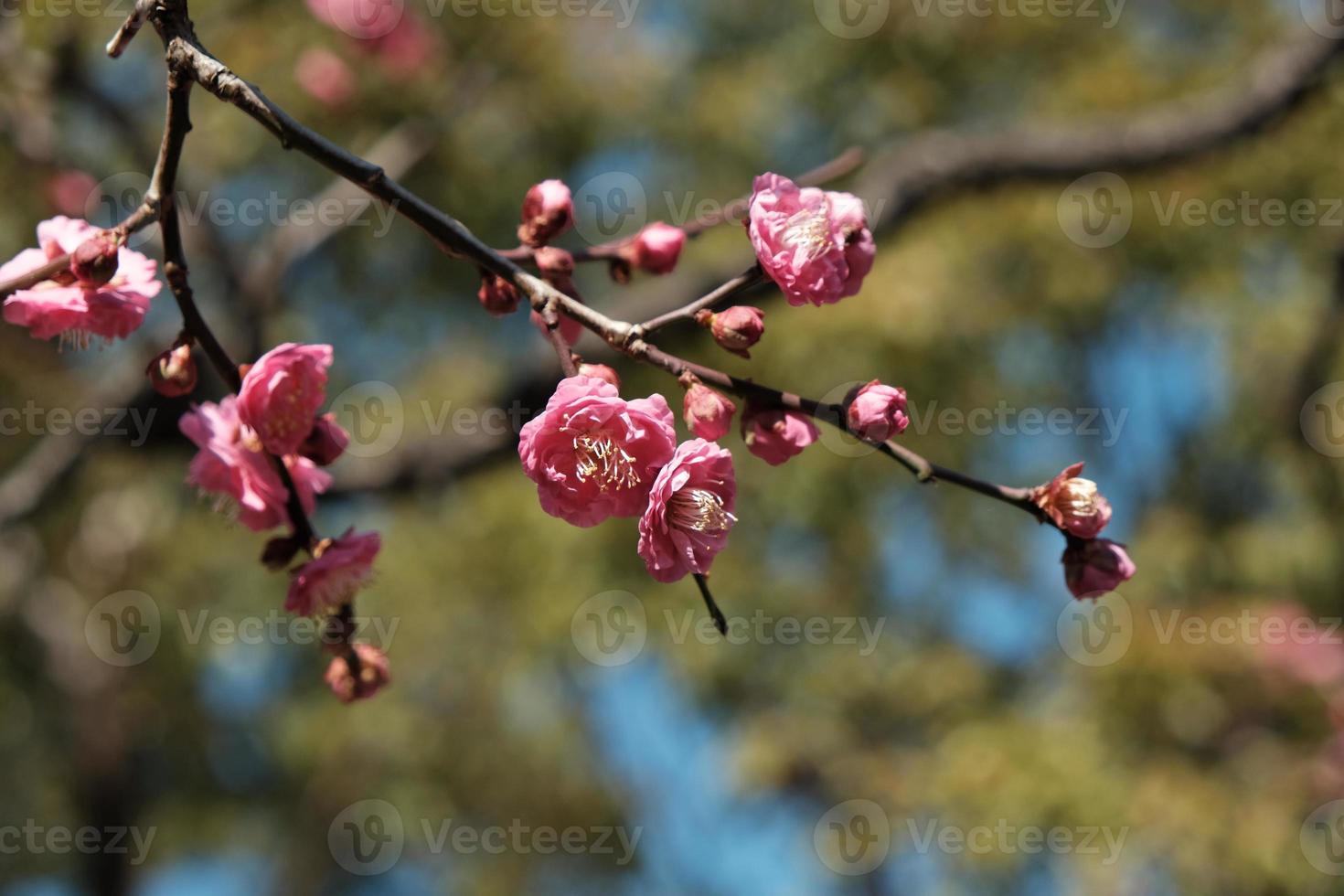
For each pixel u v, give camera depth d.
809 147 7.25
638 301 5.13
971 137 5.21
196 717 7.85
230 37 4.99
